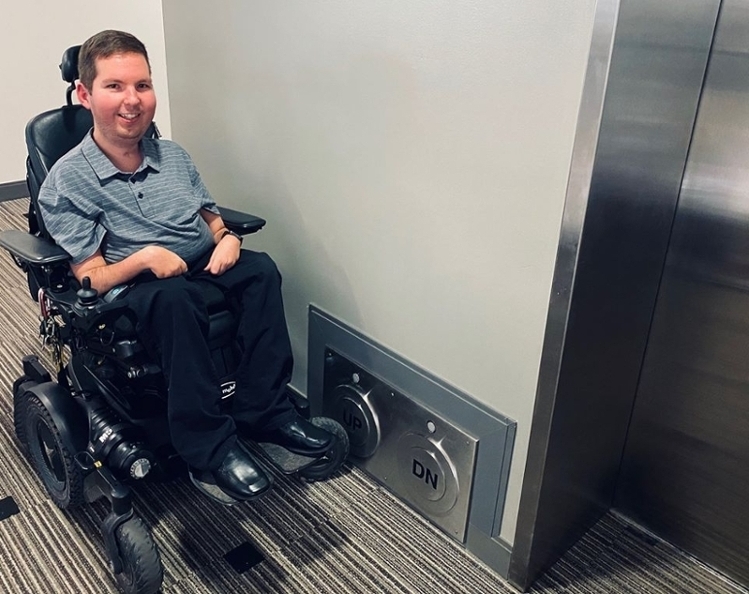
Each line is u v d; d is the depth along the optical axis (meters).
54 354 1.86
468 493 1.72
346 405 2.00
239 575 1.69
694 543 1.81
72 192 1.63
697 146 1.51
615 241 1.43
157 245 1.72
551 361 1.44
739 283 1.53
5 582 1.64
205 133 2.30
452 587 1.68
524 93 1.35
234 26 2.00
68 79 1.79
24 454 2.06
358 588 1.67
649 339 1.73
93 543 1.76
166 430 1.76
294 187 1.98
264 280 1.77
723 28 1.39
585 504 1.81
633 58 1.24
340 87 1.73
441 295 1.65
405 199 1.66
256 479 1.63
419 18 1.49
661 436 1.79
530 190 1.40
